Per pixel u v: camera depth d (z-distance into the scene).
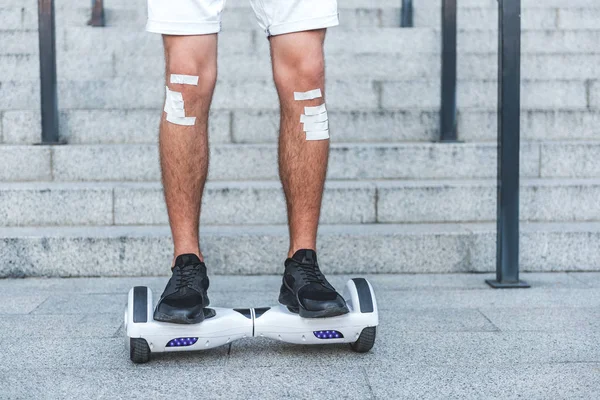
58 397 1.64
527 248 2.97
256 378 1.76
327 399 1.62
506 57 2.64
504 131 2.68
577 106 4.12
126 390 1.69
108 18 5.18
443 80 3.59
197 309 1.85
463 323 2.23
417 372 1.80
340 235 2.91
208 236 2.90
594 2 5.18
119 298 2.55
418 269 2.94
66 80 4.03
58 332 2.15
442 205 3.18
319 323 1.89
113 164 3.40
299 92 1.96
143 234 2.91
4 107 3.99
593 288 2.68
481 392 1.66
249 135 3.72
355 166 3.43
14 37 4.54
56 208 3.12
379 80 4.10
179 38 1.91
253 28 5.01
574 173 3.51
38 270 2.88
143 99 4.03
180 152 1.95
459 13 5.06
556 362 1.86
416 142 3.78
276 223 3.16
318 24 1.93
